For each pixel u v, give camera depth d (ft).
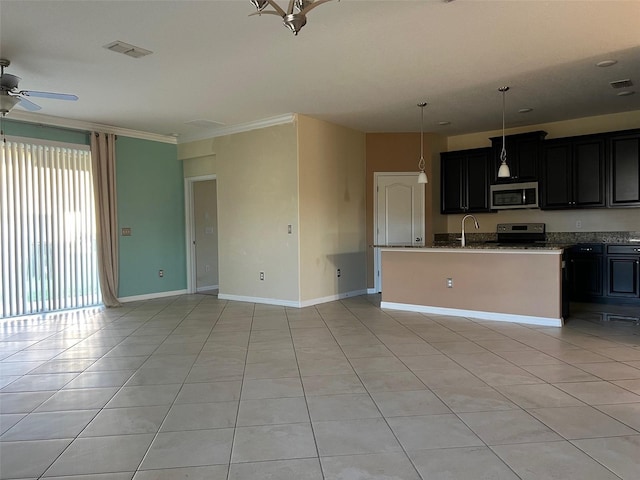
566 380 10.32
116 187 21.81
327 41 11.95
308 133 20.16
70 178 20.22
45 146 19.34
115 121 20.47
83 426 8.35
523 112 19.66
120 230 22.09
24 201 18.69
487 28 11.31
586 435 7.68
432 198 23.73
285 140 19.97
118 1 9.71
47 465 6.98
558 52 12.94
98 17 10.45
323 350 13.10
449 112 19.52
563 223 21.65
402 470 6.67
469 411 8.71
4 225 18.08
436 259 18.33
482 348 13.04
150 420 8.57
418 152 23.61
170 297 23.56
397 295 19.40
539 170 20.99
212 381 10.66
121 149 22.18
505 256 16.69
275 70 14.07
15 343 14.35
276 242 20.56
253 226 21.36
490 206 22.65
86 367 11.86
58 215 19.76
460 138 24.66
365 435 7.80
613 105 18.65
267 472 6.68
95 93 16.17
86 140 20.86
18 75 14.24
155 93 16.28
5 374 11.32
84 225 20.71
